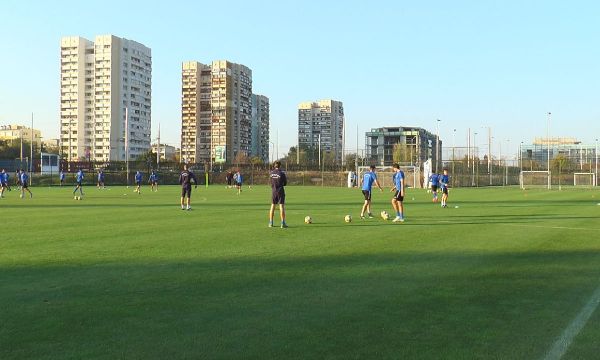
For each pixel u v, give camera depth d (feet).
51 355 16.94
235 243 42.68
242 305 23.11
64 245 41.22
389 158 333.01
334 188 199.11
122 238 45.70
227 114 444.96
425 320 21.01
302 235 48.26
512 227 56.18
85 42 414.82
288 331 19.54
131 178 237.86
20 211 76.74
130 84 430.20
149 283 27.40
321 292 25.57
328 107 557.33
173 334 19.12
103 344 17.99
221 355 17.07
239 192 150.51
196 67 448.24
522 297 24.72
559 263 33.81
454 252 38.22
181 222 60.59
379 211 78.74
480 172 236.84
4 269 31.09
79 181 126.41
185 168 81.35
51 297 24.32
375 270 31.17
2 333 19.10
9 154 381.81
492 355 17.21
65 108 417.69
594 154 265.13
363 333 19.35
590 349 17.89
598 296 24.95
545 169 253.85
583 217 69.31
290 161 353.51
